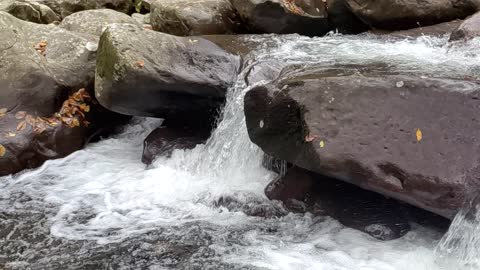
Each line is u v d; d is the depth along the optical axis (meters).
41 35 6.61
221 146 5.43
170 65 5.44
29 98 5.91
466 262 3.68
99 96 5.61
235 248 4.11
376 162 3.92
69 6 10.48
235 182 5.14
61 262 3.99
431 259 3.83
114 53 5.34
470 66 4.71
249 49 6.13
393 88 4.09
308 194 4.57
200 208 4.77
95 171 5.71
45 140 5.88
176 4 7.64
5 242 4.28
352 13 7.34
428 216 4.20
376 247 4.04
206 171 5.45
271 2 7.14
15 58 6.00
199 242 4.20
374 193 4.42
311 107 4.16
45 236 4.36
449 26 6.79
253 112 4.51
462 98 3.90
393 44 6.19
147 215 4.69
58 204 4.95
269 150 4.54
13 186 5.35
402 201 4.23
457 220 3.75
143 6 11.32
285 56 5.78
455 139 3.82
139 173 5.61
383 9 6.86
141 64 5.29
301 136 4.21
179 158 5.64
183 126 6.15
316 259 3.93
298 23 7.36
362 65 4.88
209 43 5.88
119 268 3.90
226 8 7.62
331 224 4.36
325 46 6.27
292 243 4.16
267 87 4.41
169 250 4.11
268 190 4.75
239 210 4.65
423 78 4.08
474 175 3.71
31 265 3.96
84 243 4.24
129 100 5.54
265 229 4.38
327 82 4.23
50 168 5.77
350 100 4.12
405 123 3.96
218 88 5.55
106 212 4.77
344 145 4.00
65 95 6.21
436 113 3.92
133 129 6.91
